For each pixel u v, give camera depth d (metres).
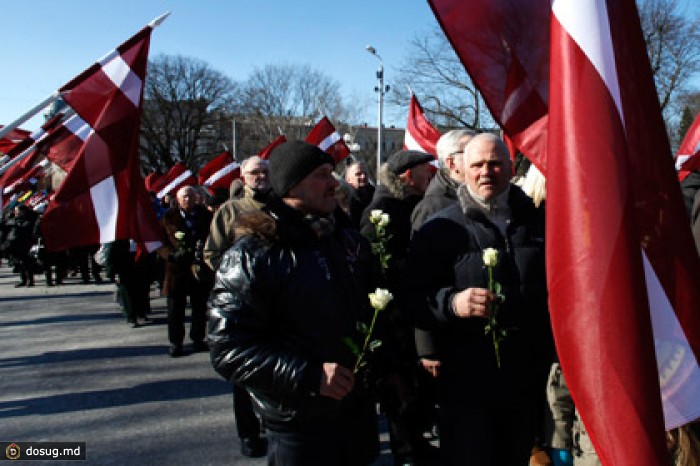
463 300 2.18
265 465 3.54
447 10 1.99
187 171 11.38
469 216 2.41
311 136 8.12
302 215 2.08
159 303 9.48
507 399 2.32
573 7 1.65
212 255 4.12
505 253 2.37
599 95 1.60
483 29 2.03
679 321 1.60
